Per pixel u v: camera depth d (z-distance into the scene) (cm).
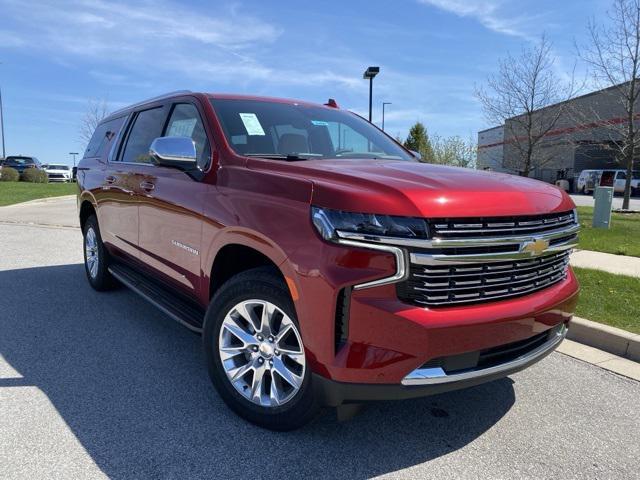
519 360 279
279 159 345
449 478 262
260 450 280
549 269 302
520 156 2305
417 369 246
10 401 330
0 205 1678
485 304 263
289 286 265
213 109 376
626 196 1708
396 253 240
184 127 405
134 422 306
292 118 405
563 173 4141
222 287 311
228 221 309
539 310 281
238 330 306
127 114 537
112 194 505
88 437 289
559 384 376
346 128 433
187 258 364
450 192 257
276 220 277
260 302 291
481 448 290
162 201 394
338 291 246
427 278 244
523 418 325
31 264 754
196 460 270
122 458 270
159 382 362
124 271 512
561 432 310
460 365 256
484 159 4169
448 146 2516
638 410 339
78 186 624
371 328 243
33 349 420
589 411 336
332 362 250
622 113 2233
